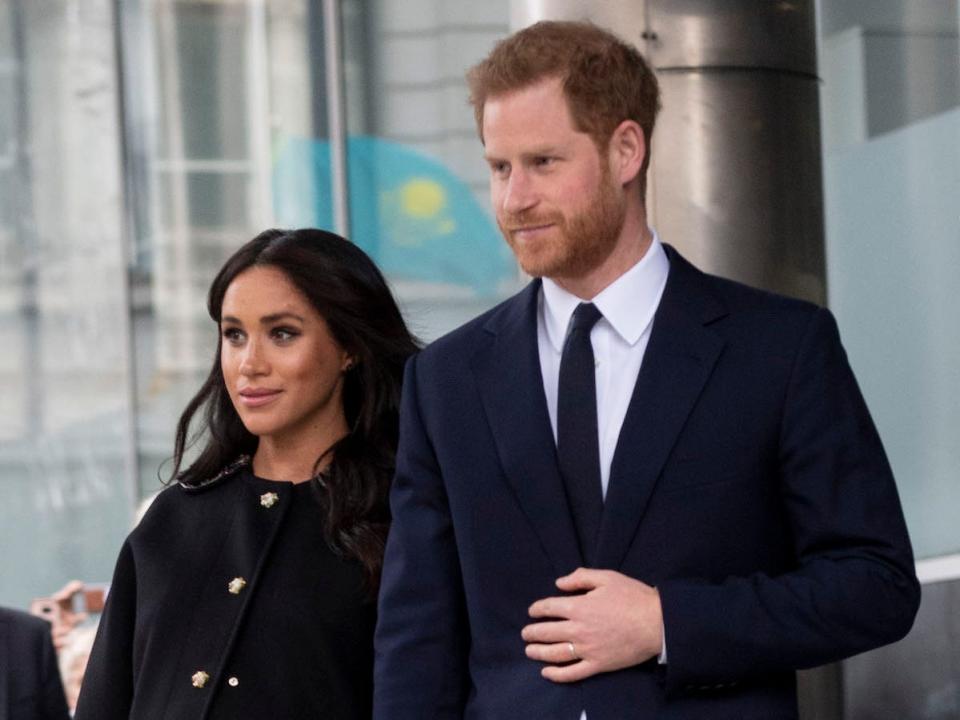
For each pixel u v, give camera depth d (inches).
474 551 169.9
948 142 446.0
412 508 177.8
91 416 591.2
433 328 558.9
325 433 203.2
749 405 163.6
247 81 575.2
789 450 163.0
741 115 285.7
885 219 450.6
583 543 165.8
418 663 173.8
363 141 565.3
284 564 195.9
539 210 163.0
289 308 197.2
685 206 284.4
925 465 447.8
